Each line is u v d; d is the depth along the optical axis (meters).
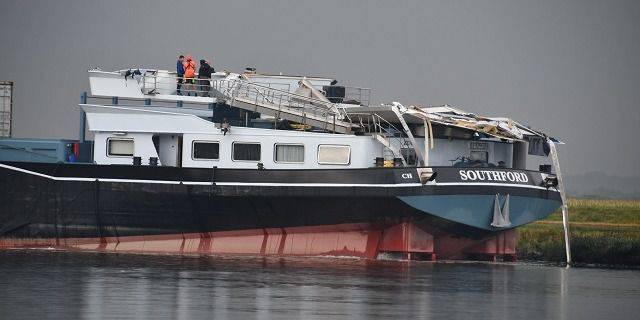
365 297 150.62
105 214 197.25
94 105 197.12
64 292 149.62
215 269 174.88
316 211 192.88
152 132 197.00
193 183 194.50
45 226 199.50
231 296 148.50
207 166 197.00
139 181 195.62
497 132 195.25
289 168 195.25
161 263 181.25
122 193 196.38
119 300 144.12
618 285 172.00
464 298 153.25
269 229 196.00
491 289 162.88
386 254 194.12
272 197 192.62
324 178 191.25
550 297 157.75
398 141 197.38
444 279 171.00
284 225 195.25
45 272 168.50
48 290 151.12
